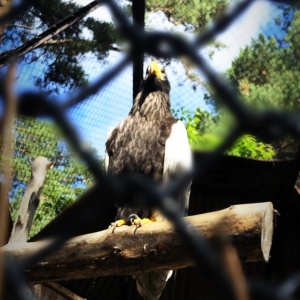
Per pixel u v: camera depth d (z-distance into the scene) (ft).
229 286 2.05
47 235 15.30
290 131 2.34
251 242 7.70
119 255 8.61
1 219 2.23
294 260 18.90
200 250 2.40
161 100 14.35
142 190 2.64
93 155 2.65
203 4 18.79
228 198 18.80
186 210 13.53
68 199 23.09
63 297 17.46
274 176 17.16
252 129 2.40
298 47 19.80
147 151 13.48
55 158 20.12
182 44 2.50
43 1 16.69
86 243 8.71
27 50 12.47
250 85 17.51
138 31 2.57
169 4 19.11
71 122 2.57
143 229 8.64
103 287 20.22
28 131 18.71
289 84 19.60
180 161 13.08
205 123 20.02
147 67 14.94
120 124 14.20
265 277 19.36
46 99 2.52
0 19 2.86
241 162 16.89
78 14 13.10
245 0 2.73
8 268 2.54
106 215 15.33
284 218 18.70
